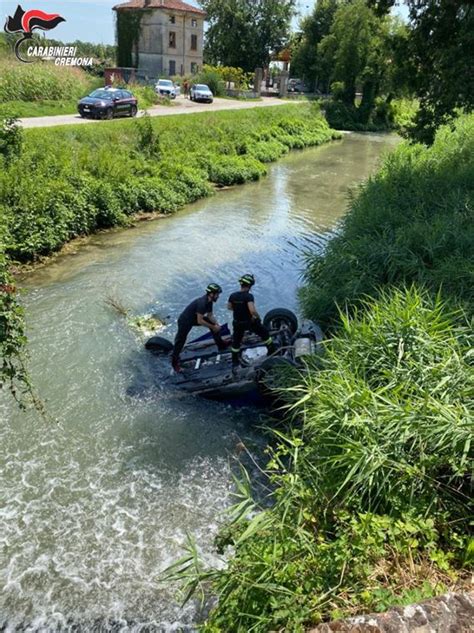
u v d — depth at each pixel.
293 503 5.14
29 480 6.75
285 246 16.34
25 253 13.95
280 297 12.62
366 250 10.85
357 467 4.84
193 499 6.55
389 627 2.93
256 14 69.25
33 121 26.77
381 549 4.32
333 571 4.21
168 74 57.09
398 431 5.09
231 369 8.81
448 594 3.12
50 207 15.40
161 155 23.66
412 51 17.86
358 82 55.31
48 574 5.55
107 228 17.30
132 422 7.91
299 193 23.77
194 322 8.62
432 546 4.36
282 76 61.97
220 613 4.33
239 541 4.43
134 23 55.19
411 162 18.50
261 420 8.08
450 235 10.84
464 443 4.80
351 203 15.78
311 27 65.88
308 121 44.81
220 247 16.05
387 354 6.40
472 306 8.24
